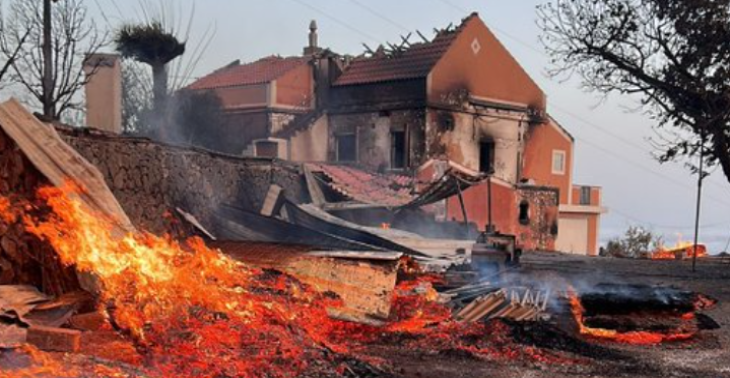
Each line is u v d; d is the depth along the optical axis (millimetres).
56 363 5766
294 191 22828
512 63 37219
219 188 17422
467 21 35188
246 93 35688
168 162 14633
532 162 38969
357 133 34719
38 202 8336
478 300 10414
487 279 14328
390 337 9266
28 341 6176
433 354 8523
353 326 9320
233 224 16469
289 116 35219
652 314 11953
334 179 26031
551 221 37125
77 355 6121
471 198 32656
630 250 43219
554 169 40469
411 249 18281
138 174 13305
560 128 40625
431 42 35312
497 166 36531
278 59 39219
